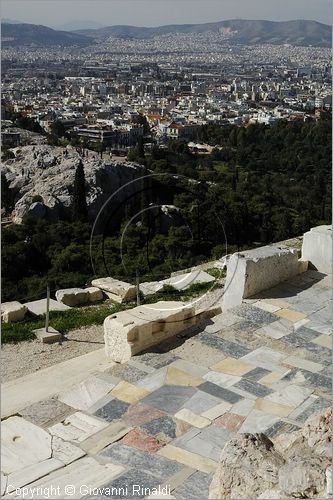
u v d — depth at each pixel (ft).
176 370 21.57
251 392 20.16
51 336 29.55
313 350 23.31
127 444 17.34
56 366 24.63
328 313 26.63
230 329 24.97
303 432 15.25
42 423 18.48
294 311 26.81
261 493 13.12
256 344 23.71
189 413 18.92
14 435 17.79
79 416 18.84
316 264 31.91
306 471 12.93
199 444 17.31
